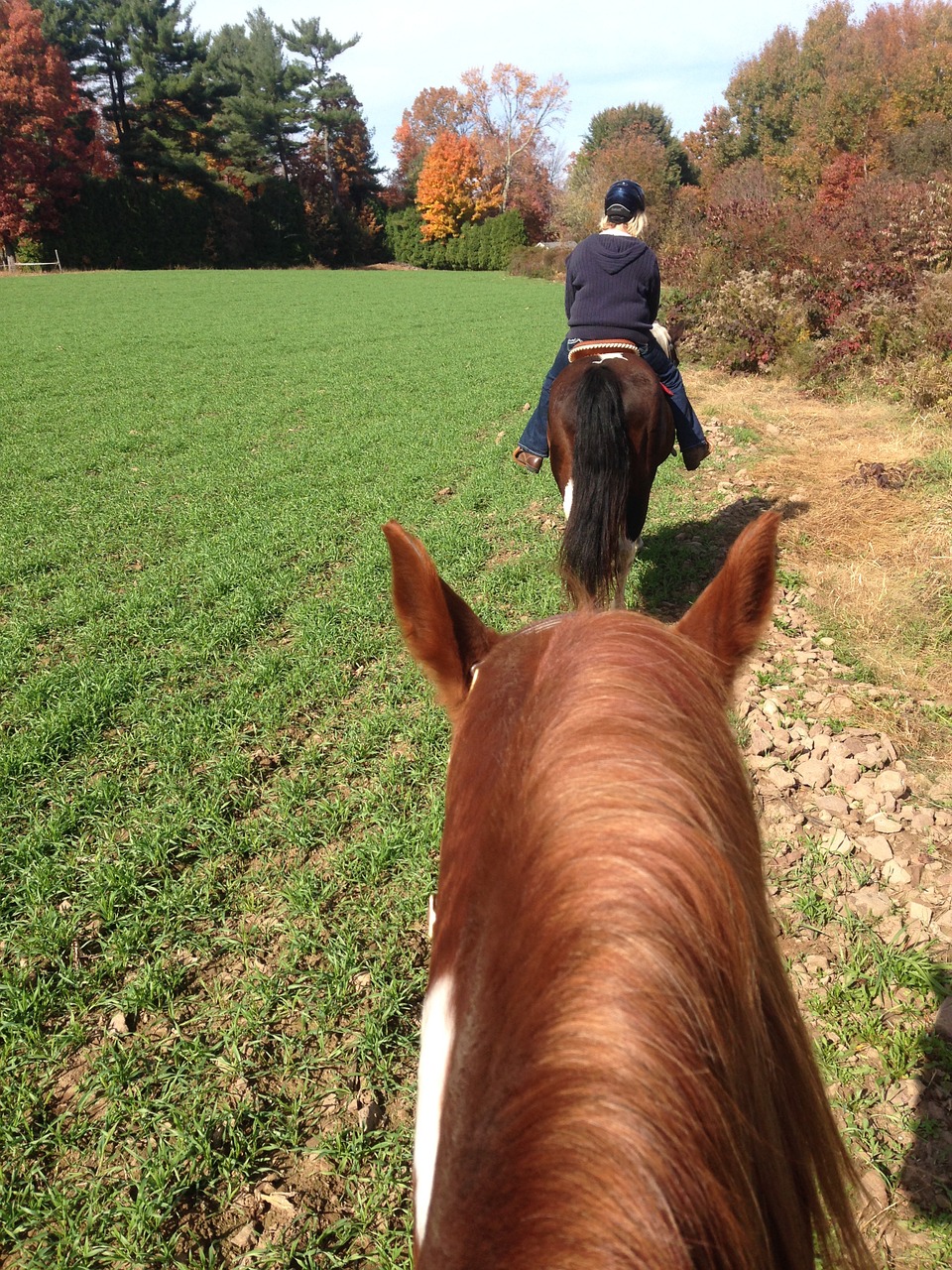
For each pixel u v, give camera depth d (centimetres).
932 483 744
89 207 4738
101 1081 268
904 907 329
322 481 868
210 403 1266
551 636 101
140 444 1030
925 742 427
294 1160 251
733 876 75
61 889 342
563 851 75
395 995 299
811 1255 86
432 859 362
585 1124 64
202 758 432
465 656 131
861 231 1322
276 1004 299
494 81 6456
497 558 680
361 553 680
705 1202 64
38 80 4469
